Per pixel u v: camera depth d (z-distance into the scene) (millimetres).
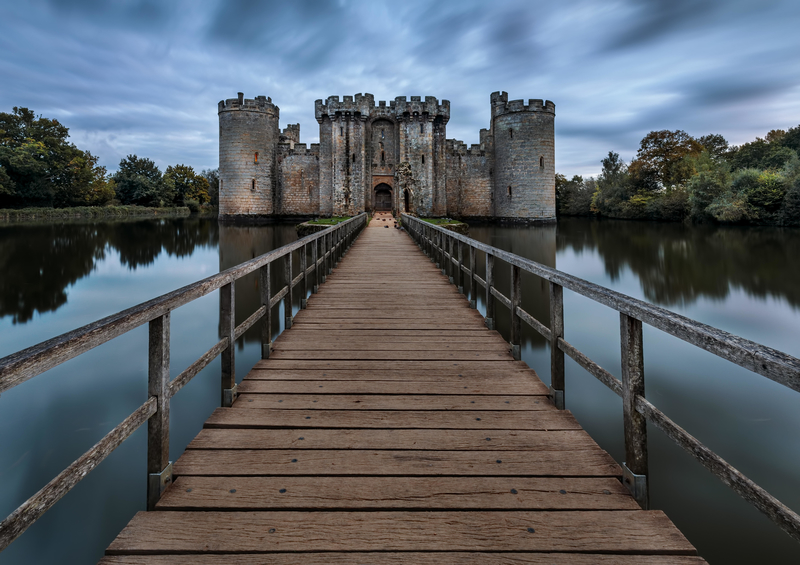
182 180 76188
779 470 4781
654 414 2150
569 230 41938
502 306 13508
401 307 6711
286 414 3250
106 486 4379
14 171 46250
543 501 2287
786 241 26766
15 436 5457
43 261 22578
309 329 5531
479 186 49250
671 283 17828
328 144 44688
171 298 2383
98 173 64625
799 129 49719
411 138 42906
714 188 35938
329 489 2381
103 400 6578
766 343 10398
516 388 3729
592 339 9930
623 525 2113
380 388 3725
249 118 44312
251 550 1944
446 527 2102
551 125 44250
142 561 1881
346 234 14516
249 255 26312
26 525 1453
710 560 3488
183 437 5203
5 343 10086
